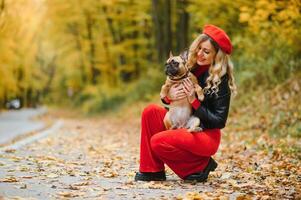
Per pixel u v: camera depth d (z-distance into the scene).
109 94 33.69
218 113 5.95
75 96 53.94
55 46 45.47
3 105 52.47
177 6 24.17
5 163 7.64
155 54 30.67
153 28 30.25
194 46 6.02
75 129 18.86
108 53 35.59
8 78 36.81
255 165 7.82
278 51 15.00
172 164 6.14
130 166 7.98
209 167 6.24
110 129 18.48
